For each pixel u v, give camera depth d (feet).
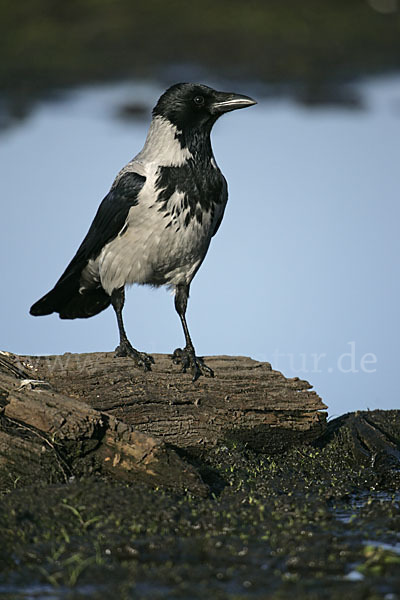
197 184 40.37
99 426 32.68
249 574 25.11
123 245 40.65
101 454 32.83
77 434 32.22
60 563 25.68
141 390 36.68
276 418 37.68
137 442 32.48
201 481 32.19
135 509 28.84
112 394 36.24
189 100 40.65
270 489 33.22
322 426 38.24
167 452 32.60
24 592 24.08
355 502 33.04
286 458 37.73
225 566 25.66
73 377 36.45
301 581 24.66
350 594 23.36
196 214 40.37
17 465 31.86
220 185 41.16
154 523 28.14
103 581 24.68
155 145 41.09
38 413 32.42
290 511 30.12
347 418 40.88
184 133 40.68
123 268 41.14
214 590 24.03
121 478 32.63
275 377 38.37
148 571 25.26
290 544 27.04
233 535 27.84
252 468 35.76
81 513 28.58
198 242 40.98
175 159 40.40
